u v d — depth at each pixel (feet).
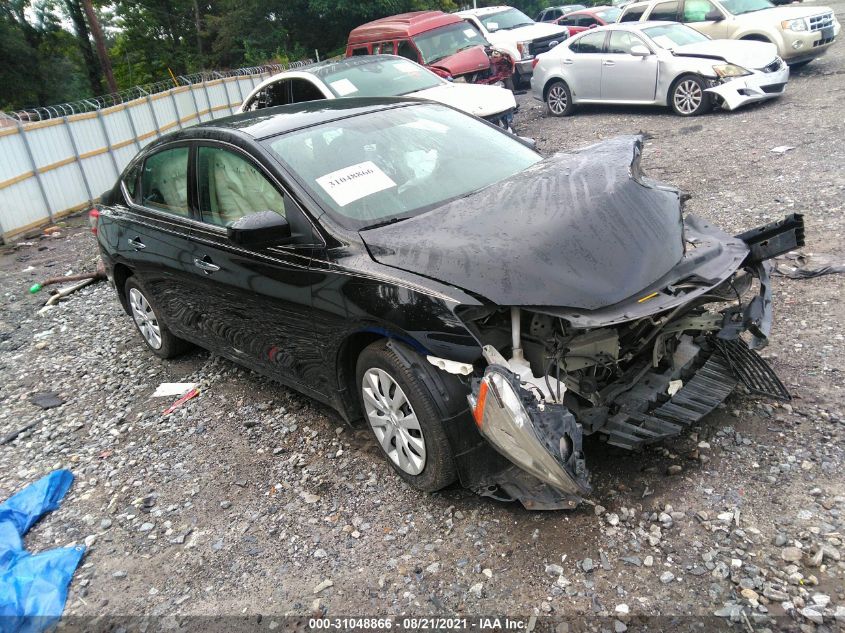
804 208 21.63
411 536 10.53
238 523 11.68
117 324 23.54
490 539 10.12
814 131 30.48
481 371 9.87
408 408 10.94
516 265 9.77
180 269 15.64
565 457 9.08
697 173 27.58
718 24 44.96
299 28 116.37
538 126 44.06
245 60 114.73
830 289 16.20
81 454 15.12
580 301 9.50
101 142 48.44
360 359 11.55
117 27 135.95
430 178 13.28
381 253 10.99
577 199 11.07
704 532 9.55
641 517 10.00
